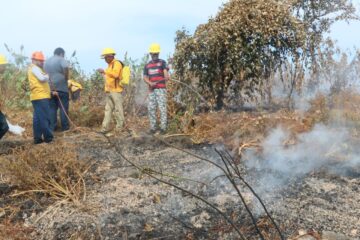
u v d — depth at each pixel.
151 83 8.77
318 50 10.48
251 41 9.96
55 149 6.24
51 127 8.16
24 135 9.23
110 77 8.96
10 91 11.83
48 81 8.84
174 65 10.21
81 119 10.27
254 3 10.18
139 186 5.46
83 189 5.41
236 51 9.76
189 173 5.82
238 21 9.86
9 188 5.59
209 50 9.95
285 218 4.48
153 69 8.81
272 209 4.66
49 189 5.41
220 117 8.49
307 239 4.10
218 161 6.26
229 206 4.75
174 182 5.50
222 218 4.54
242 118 8.00
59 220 4.76
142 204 4.95
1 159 6.27
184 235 4.30
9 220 4.77
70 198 5.18
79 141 8.18
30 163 5.82
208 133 7.96
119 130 8.89
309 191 5.11
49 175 5.55
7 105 11.31
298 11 11.61
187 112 8.76
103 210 4.88
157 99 8.75
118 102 8.98
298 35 10.06
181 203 4.89
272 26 9.88
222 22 10.06
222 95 10.27
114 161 6.61
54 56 9.12
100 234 4.39
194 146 7.45
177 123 8.74
